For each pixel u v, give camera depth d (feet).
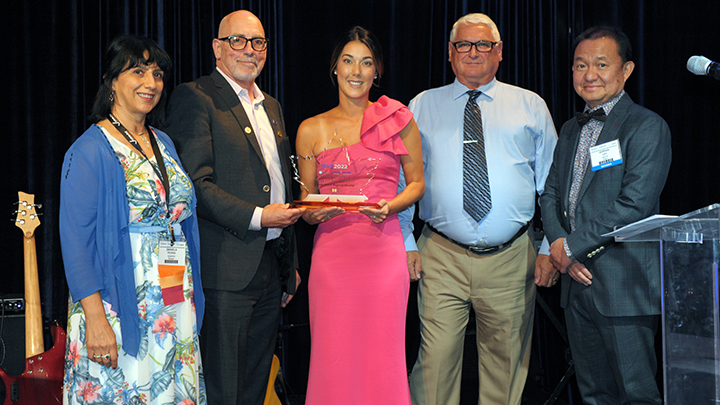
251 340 8.49
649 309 8.21
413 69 12.26
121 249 6.75
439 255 9.51
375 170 8.55
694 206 12.98
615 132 8.48
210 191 7.66
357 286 8.36
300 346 11.95
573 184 8.90
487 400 9.59
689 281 5.35
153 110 7.83
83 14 10.78
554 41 12.90
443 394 9.50
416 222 12.41
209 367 7.98
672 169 12.85
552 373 12.94
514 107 9.55
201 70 11.37
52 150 10.66
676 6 12.80
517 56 12.76
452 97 9.72
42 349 8.73
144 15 11.03
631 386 8.31
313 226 11.91
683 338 5.41
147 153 7.19
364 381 8.29
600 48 8.66
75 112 10.74
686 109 12.89
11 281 10.47
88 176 6.64
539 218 12.49
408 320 12.40
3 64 10.46
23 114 10.54
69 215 6.59
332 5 11.85
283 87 11.69
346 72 8.55
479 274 9.26
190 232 7.66
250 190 8.00
